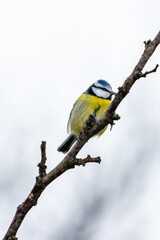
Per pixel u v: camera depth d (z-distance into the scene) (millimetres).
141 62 4117
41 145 3764
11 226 3613
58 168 3895
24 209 3670
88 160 4078
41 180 3727
